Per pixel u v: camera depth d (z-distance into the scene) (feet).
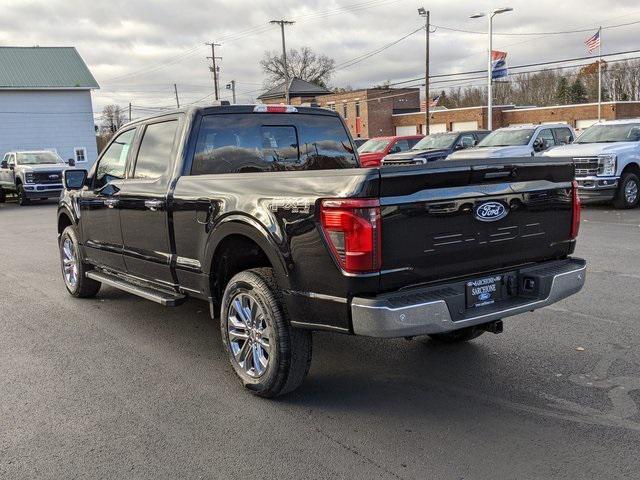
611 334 17.34
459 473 10.43
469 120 197.47
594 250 29.60
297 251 12.16
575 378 14.37
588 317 18.94
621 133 48.26
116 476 10.61
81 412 13.20
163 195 16.16
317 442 11.69
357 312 11.34
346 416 12.80
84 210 20.94
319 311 12.03
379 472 10.55
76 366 16.06
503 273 13.12
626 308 19.74
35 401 13.82
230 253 14.85
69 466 10.96
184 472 10.70
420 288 11.95
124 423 12.64
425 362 15.78
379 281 11.41
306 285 12.16
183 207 15.40
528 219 13.41
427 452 11.19
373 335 11.25
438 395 13.73
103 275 20.65
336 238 11.42
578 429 11.87
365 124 225.56
